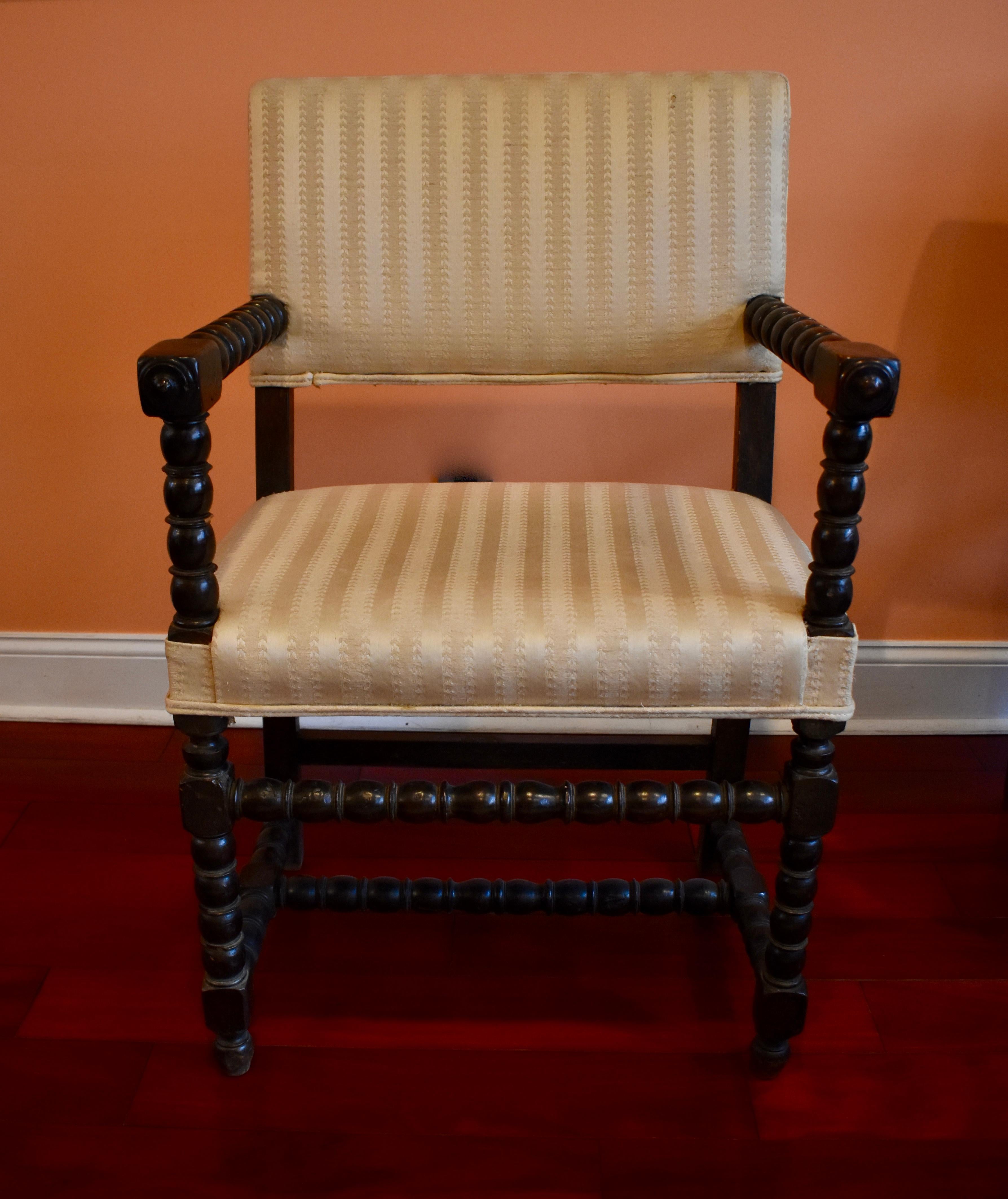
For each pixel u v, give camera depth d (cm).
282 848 125
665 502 112
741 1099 108
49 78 141
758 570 98
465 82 113
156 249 149
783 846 101
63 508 163
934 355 151
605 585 95
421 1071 111
